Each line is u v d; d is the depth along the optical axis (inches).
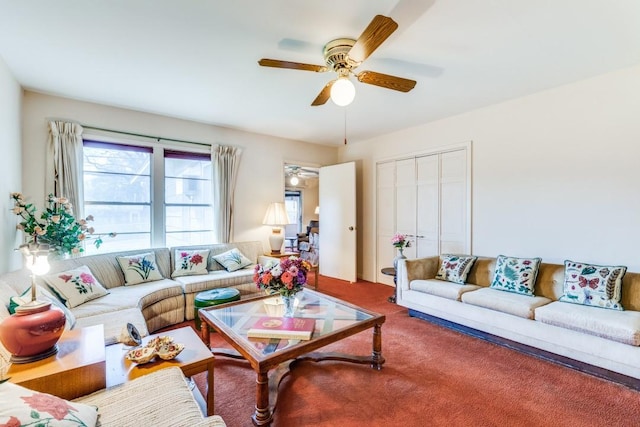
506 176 132.9
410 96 126.1
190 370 60.1
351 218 199.5
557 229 118.0
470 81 111.4
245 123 165.9
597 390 77.6
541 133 121.6
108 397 49.0
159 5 69.5
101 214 138.5
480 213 142.5
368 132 185.3
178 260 143.9
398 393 76.9
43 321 51.4
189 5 69.5
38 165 121.0
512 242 131.2
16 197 99.3
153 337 71.0
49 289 93.7
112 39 84.0
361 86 115.1
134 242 147.3
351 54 74.4
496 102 133.7
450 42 84.8
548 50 89.4
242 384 80.4
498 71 103.3
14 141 106.7
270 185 192.4
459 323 114.7
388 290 177.8
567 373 86.0
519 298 103.3
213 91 120.8
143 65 99.1
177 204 160.1
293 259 92.5
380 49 88.6
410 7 69.7
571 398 74.5
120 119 140.3
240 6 69.8
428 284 126.2
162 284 124.4
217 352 94.3
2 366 50.6
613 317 81.8
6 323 49.8
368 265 203.6
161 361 60.3
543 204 121.6
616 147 103.7
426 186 167.3
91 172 135.8
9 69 100.7
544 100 120.6
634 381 77.4
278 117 154.9
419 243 171.3
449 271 131.8
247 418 67.6
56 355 53.3
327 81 110.9
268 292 89.0
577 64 98.3
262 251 177.9
